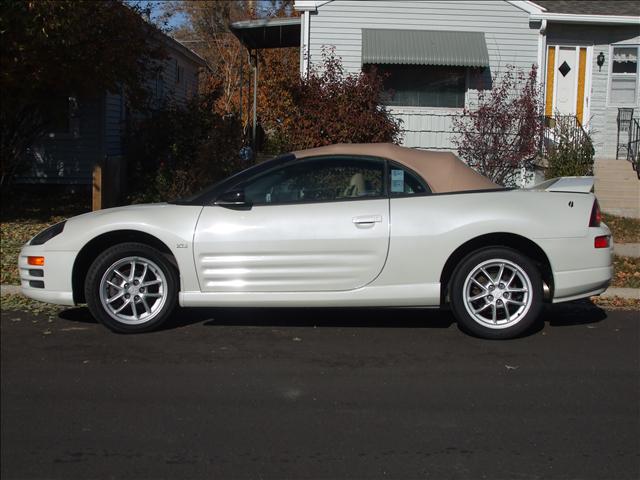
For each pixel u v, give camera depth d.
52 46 11.81
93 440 4.56
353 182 6.67
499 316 6.68
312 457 4.35
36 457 4.34
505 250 6.51
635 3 16.41
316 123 13.60
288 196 6.65
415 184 6.65
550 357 6.21
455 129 15.48
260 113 22.25
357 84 13.71
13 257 10.04
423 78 15.69
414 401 5.21
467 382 5.59
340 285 6.51
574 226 6.53
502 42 15.62
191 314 7.48
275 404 5.13
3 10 10.82
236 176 6.76
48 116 14.78
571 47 16.30
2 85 12.38
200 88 29.92
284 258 6.50
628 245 11.55
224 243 6.50
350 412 5.00
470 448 4.48
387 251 6.45
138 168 15.84
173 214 6.64
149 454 4.38
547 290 6.68
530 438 4.63
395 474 4.16
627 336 6.89
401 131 14.95
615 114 16.45
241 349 6.33
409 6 15.48
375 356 6.19
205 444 4.51
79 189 17.73
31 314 7.46
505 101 14.96
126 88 16.05
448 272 6.66
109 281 6.64
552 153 14.38
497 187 6.79
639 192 14.31
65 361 5.98
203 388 5.41
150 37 15.71
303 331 6.92
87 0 12.00
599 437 4.66
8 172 15.20
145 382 5.53
